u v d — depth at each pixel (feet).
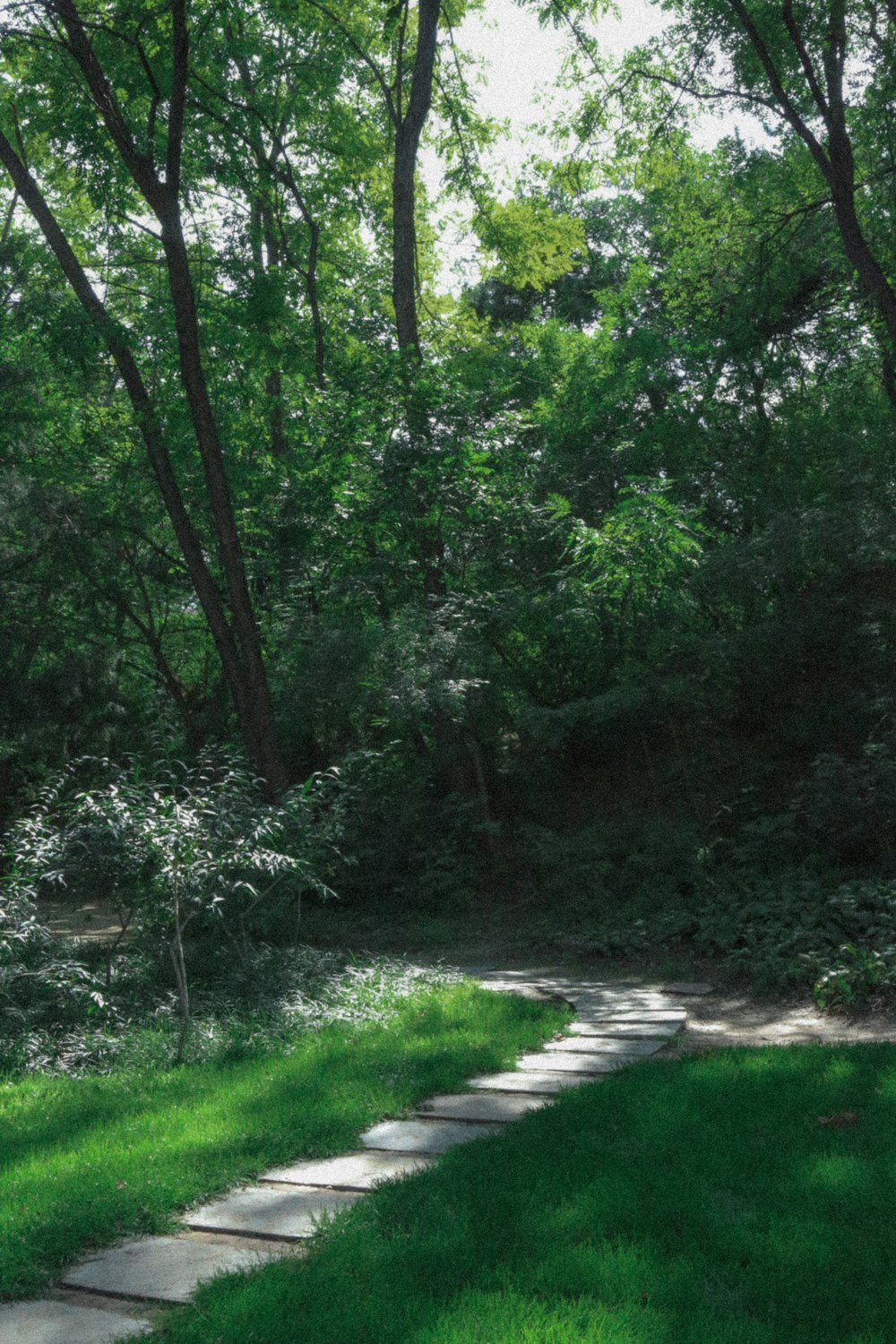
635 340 66.13
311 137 71.10
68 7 47.21
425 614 53.06
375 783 55.83
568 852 48.85
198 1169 16.71
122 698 71.05
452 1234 13.55
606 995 32.50
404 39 69.82
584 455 63.72
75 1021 28.04
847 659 47.91
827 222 59.98
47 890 31.40
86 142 52.70
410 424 56.54
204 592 53.06
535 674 56.75
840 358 67.62
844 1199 14.17
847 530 47.16
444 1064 23.18
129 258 74.49
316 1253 13.21
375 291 80.43
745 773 49.21
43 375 66.69
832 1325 11.07
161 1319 11.87
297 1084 21.65
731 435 62.75
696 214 70.54
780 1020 28.35
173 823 27.71
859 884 37.63
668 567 49.62
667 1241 13.20
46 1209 15.07
